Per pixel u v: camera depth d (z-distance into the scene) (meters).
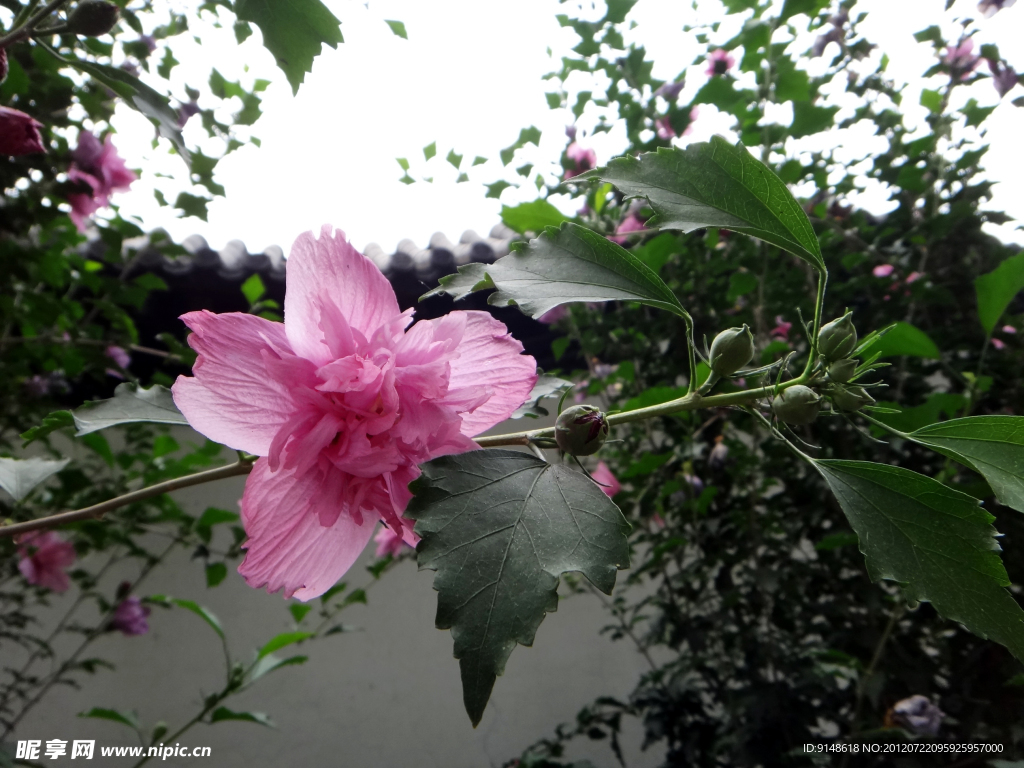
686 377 0.52
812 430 0.46
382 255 0.75
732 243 0.49
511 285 0.17
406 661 0.92
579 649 0.92
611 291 0.18
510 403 0.18
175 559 0.90
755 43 0.41
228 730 0.89
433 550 0.14
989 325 0.35
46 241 0.44
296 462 0.16
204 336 0.17
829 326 0.17
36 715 0.86
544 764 0.59
